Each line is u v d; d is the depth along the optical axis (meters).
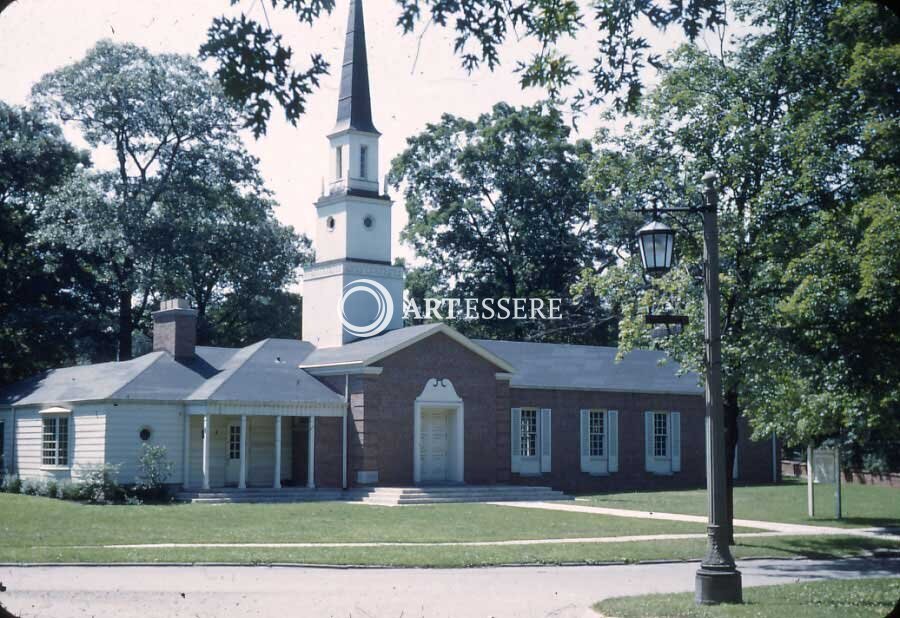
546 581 20.17
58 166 61.03
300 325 71.69
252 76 12.76
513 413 47.31
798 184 24.38
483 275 67.44
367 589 18.64
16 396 45.16
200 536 27.05
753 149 25.09
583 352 51.97
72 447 39.91
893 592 17.84
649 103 26.58
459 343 44.06
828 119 24.16
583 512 35.12
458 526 30.33
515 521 31.81
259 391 40.62
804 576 21.41
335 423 42.09
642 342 26.92
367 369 41.44
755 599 17.02
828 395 24.20
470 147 64.62
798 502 41.12
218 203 61.88
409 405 42.50
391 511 34.72
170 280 59.75
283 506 35.50
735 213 25.95
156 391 39.56
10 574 19.86
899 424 22.72
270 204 66.06
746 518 34.75
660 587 19.42
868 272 20.86
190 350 43.41
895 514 36.09
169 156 60.38
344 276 47.12
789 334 23.08
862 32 23.00
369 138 49.09
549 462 47.97
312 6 12.82
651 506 38.47
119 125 58.38
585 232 66.81
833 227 23.86
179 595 17.45
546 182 65.56
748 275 25.91
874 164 23.89
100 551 23.16
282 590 18.34
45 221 60.16
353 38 49.56
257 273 65.06
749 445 55.28
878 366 21.44
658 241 17.84
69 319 59.84
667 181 26.05
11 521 29.33
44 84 58.28
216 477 41.22
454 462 43.62
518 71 15.07
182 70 59.31
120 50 58.38
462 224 65.69
